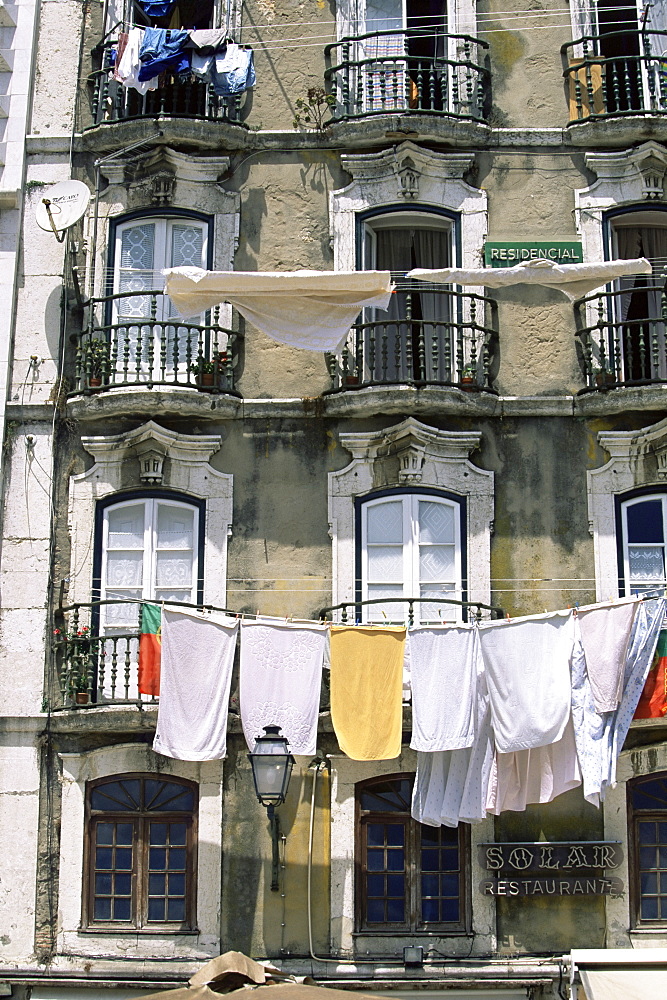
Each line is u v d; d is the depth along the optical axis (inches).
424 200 861.2
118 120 863.1
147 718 765.3
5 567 812.0
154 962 754.8
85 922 768.9
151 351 818.2
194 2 896.9
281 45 889.5
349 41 879.1
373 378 830.5
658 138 868.0
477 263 856.9
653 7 892.6
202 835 772.6
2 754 786.2
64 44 893.2
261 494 820.6
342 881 764.6
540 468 822.5
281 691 746.8
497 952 756.0
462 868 770.8
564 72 882.8
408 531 813.2
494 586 807.1
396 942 758.5
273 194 867.4
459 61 865.5
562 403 825.5
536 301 847.7
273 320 736.3
